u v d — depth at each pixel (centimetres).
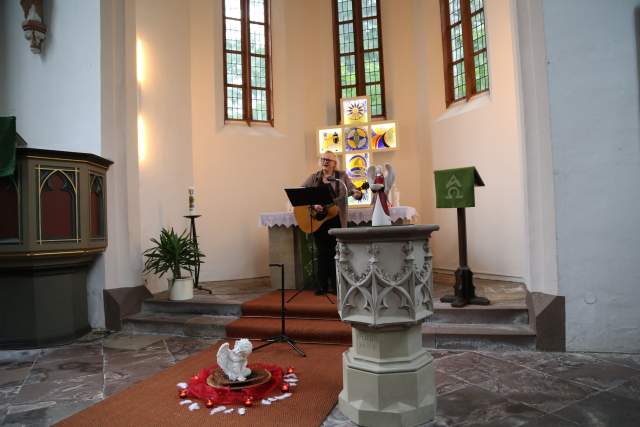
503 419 286
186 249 614
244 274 807
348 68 904
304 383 353
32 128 600
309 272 644
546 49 431
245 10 856
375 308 284
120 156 593
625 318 414
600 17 425
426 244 305
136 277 608
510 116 668
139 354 459
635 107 417
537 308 432
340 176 577
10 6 616
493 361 399
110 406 319
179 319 546
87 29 584
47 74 599
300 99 883
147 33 683
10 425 297
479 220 725
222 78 825
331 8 909
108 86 583
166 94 718
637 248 413
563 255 423
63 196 504
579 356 407
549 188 431
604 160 420
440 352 429
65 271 521
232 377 338
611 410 295
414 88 858
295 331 474
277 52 875
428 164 823
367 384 289
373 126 809
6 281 493
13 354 473
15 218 477
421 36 839
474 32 759
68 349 486
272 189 843
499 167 687
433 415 292
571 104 426
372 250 287
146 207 661
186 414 302
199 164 782
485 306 482
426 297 302
